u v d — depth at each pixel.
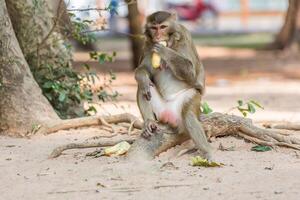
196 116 11.70
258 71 32.53
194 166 11.01
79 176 10.55
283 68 33.59
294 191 9.56
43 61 15.38
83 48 41.59
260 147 12.20
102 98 16.12
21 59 14.20
